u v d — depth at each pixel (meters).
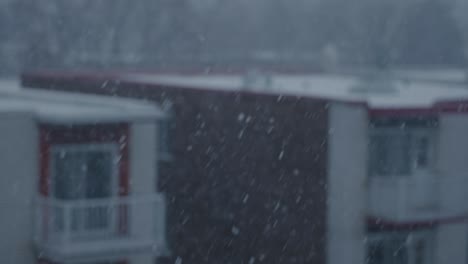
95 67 45.22
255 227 23.25
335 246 21.23
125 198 19.23
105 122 19.20
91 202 18.34
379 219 20.75
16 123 18.88
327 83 28.20
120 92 27.94
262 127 22.94
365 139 20.50
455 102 21.89
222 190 24.22
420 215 20.97
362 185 20.73
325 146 21.30
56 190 19.45
